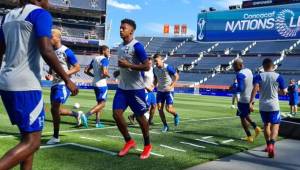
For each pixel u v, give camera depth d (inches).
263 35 2274.9
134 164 227.6
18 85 134.0
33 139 136.3
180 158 254.1
